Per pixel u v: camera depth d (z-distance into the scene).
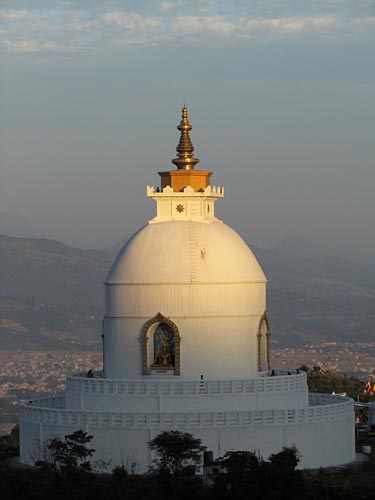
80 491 186.12
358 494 188.00
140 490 185.62
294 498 179.88
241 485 179.00
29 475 196.00
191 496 181.62
